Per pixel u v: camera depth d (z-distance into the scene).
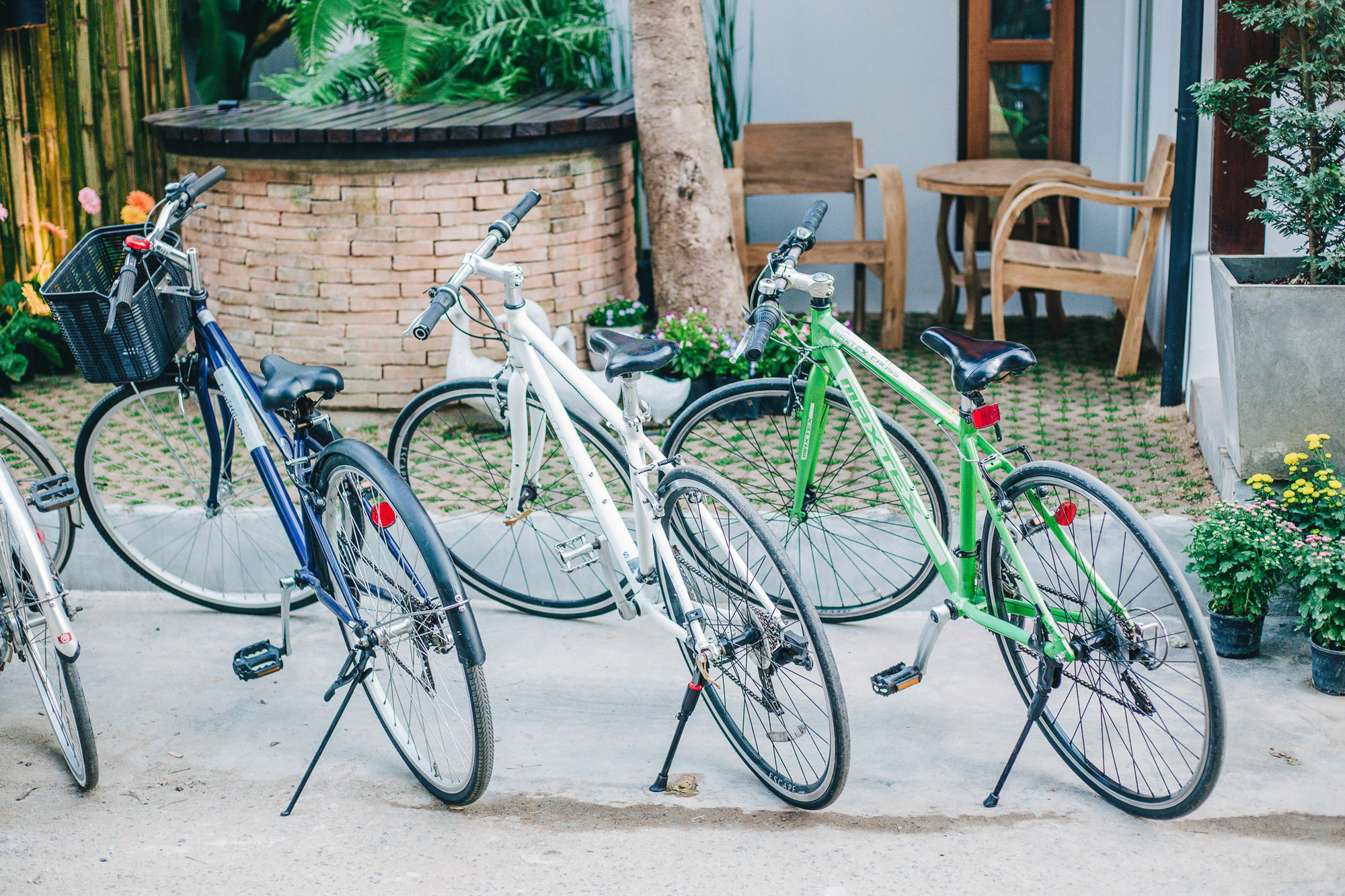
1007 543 2.89
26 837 2.85
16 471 4.79
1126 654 2.71
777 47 6.84
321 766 3.16
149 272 3.50
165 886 2.67
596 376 5.16
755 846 2.78
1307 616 3.38
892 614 3.98
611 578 3.41
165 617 4.04
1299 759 3.04
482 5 6.18
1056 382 5.67
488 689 3.52
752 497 4.26
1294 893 2.56
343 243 5.28
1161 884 2.61
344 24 5.97
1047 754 3.13
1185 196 4.85
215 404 3.74
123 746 3.25
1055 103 6.77
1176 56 5.48
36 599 2.95
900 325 6.16
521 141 5.26
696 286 5.59
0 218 5.70
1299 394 3.74
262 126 5.27
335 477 3.02
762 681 2.92
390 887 2.66
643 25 5.38
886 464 3.23
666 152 5.46
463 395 3.81
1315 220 3.94
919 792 2.98
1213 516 3.61
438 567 2.73
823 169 6.55
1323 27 3.87
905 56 6.80
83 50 5.95
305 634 3.92
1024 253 5.96
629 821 2.89
